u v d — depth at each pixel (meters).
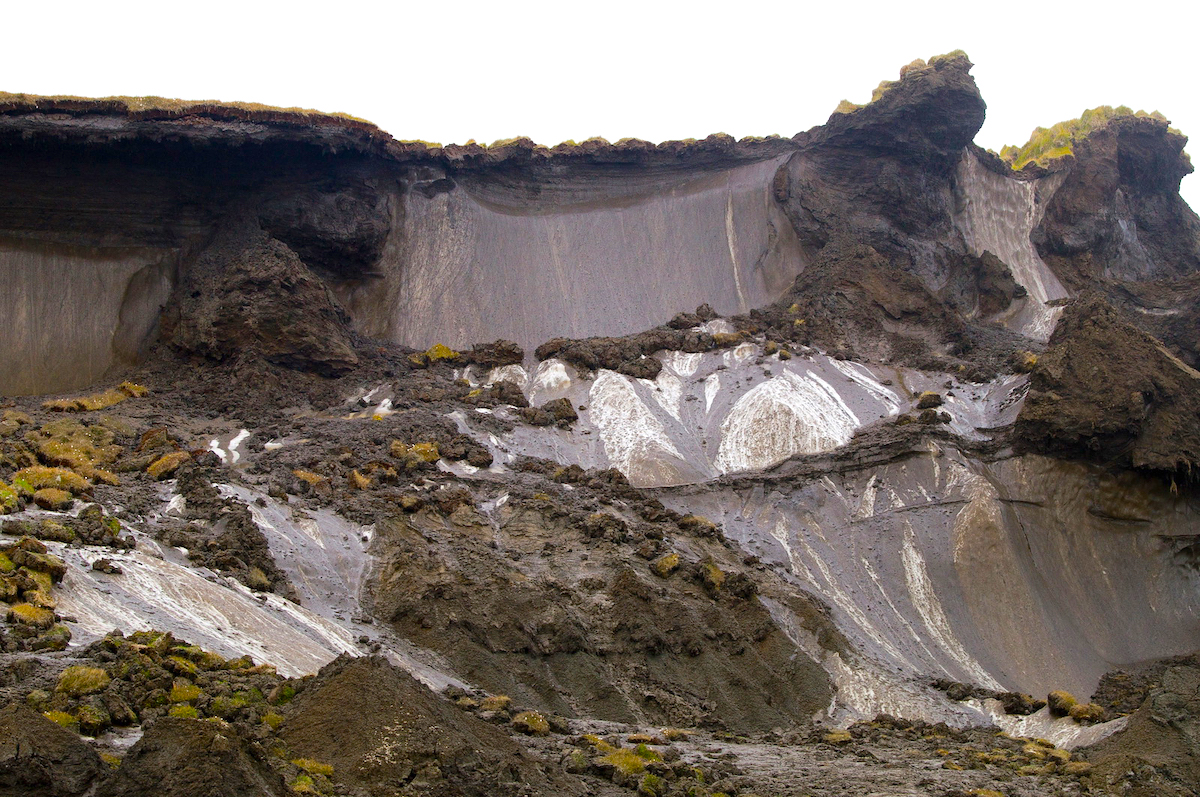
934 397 52.62
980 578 43.38
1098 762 24.52
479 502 41.00
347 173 61.84
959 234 74.00
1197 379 49.19
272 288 55.19
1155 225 84.50
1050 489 47.50
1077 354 49.62
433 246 64.38
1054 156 79.62
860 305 62.81
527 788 16.50
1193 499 47.69
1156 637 43.97
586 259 66.88
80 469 36.44
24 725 13.59
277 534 33.56
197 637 23.17
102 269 57.16
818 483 47.22
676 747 23.91
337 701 17.11
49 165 55.47
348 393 54.19
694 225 69.50
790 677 34.28
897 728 30.86
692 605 35.19
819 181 70.75
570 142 68.94
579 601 33.91
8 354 54.25
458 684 28.00
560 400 52.69
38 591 21.64
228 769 13.53
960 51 71.50
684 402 54.41
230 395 51.91
